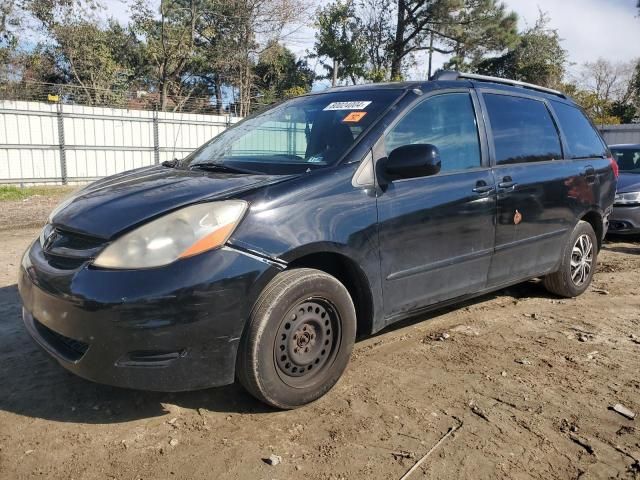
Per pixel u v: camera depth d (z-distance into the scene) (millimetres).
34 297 2889
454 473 2559
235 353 2795
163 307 2582
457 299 3988
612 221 8562
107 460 2592
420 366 3670
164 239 2678
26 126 17219
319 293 3037
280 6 29562
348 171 3254
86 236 2840
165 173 3590
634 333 4402
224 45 30484
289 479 2484
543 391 3367
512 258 4332
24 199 14133
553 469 2611
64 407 3049
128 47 32125
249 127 4207
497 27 32062
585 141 5359
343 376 3496
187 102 30797
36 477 2459
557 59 39844
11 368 3486
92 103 25391
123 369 2621
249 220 2828
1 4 25500
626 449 2783
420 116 3748
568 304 5141
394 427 2926
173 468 2543
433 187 3641
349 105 3801
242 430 2865
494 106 4359
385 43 35344
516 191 4250
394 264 3422
